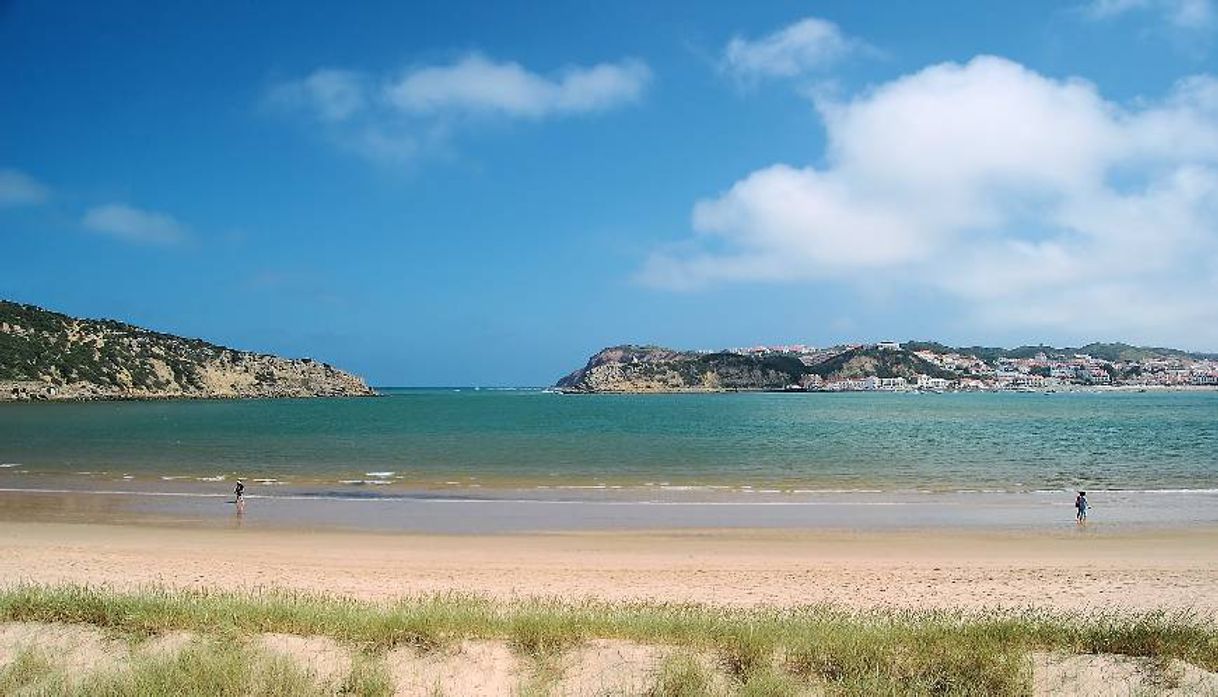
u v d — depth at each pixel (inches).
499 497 1266.0
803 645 350.3
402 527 996.6
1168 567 756.0
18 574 696.4
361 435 2920.8
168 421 3988.7
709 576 715.4
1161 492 1339.8
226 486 1400.1
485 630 369.1
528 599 574.6
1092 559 800.3
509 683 323.0
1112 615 516.7
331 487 1392.7
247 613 396.5
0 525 1003.3
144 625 378.9
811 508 1151.0
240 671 313.9
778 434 2992.1
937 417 4384.8
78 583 636.7
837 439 2711.6
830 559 799.7
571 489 1370.6
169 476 1566.2
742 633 367.2
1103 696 303.0
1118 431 3102.9
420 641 357.4
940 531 972.6
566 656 343.0
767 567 758.5
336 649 350.6
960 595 641.0
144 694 299.0
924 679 317.7
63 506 1167.6
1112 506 1182.9
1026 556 816.9
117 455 2060.8
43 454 2090.3
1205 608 589.3
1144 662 332.5
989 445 2422.5
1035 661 335.3
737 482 1492.4
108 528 981.2
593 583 682.8
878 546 873.5
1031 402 7253.9
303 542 890.1
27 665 330.0
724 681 319.3
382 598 583.5
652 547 865.5
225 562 767.1
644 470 1704.0
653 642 361.7
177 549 842.8
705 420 4116.6
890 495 1301.7
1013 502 1217.4
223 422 3887.8
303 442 2556.6
